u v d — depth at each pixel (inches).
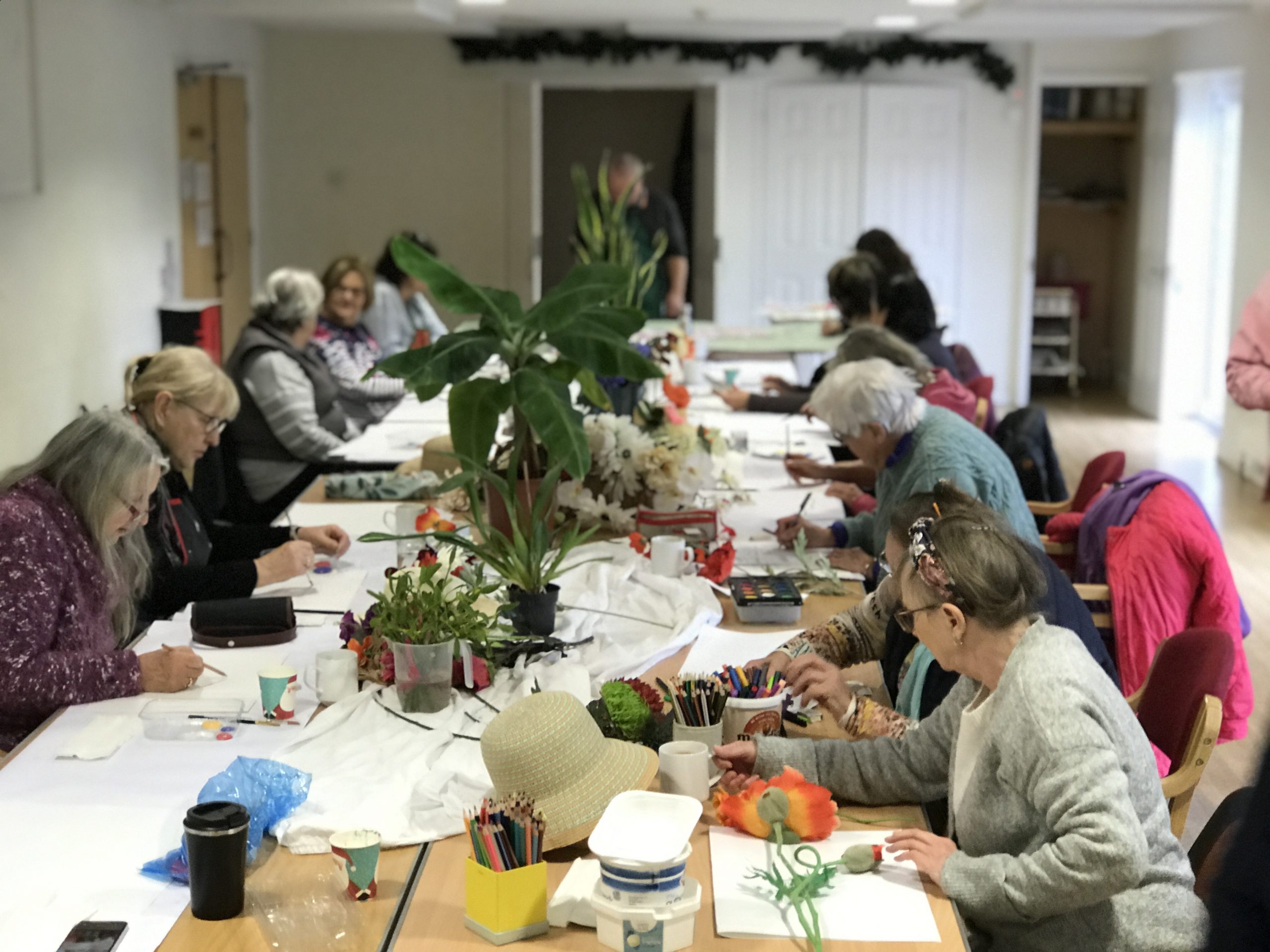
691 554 130.2
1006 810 74.2
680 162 462.9
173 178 320.2
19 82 229.8
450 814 80.1
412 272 123.7
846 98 403.9
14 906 69.5
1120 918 73.1
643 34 390.3
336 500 162.9
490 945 67.9
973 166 409.1
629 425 141.0
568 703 77.9
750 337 285.1
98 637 102.3
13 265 230.7
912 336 210.2
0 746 95.5
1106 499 130.3
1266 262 313.0
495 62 399.9
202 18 339.0
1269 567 247.9
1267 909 48.4
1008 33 387.9
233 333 375.9
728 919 69.8
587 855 76.4
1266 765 49.8
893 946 68.0
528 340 125.9
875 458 128.9
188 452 127.6
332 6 311.4
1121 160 444.8
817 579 128.2
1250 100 323.6
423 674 93.0
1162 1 309.0
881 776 84.8
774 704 88.7
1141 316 412.5
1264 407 200.1
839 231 411.2
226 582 122.9
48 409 247.3
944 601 75.0
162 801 81.7
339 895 72.4
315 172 406.0
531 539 107.6
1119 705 73.4
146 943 67.2
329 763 86.5
